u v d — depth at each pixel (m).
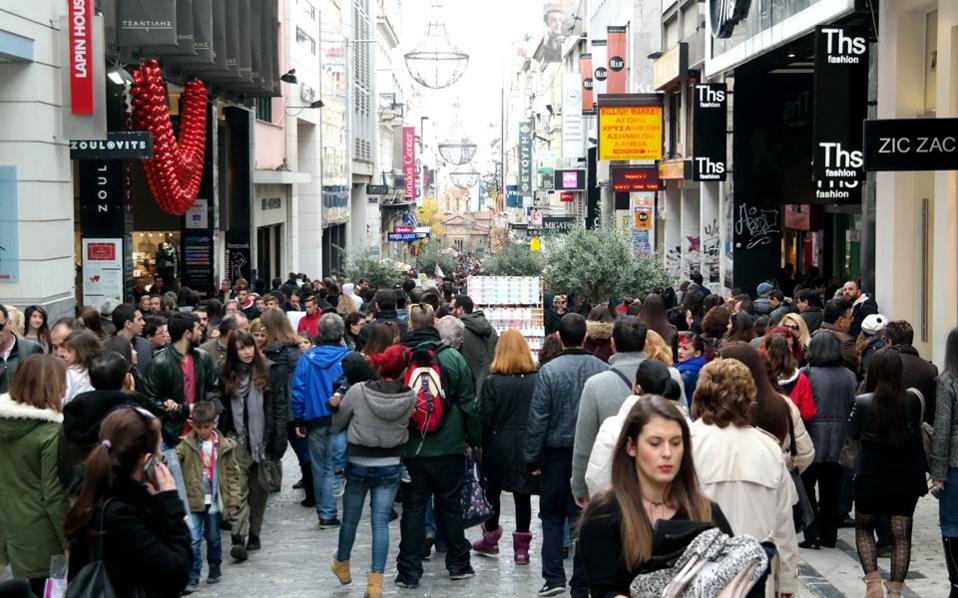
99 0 29.61
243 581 14.02
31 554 10.22
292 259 68.81
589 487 9.46
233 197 51.69
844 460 13.42
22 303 25.89
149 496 7.25
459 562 13.83
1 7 23.58
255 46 43.91
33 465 10.16
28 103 25.64
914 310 24.66
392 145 138.00
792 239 47.59
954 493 11.57
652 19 66.25
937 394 11.59
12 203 25.70
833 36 25.17
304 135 74.44
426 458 13.35
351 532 13.20
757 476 8.26
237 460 14.95
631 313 25.84
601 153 56.75
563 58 110.56
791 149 39.97
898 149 20.17
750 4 33.59
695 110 41.56
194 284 45.25
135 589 7.23
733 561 5.70
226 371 15.02
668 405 6.20
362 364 13.48
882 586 12.20
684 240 59.03
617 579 6.03
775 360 13.95
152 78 30.41
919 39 24.17
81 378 12.61
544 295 32.31
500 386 14.07
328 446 16.83
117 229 32.69
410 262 154.38
